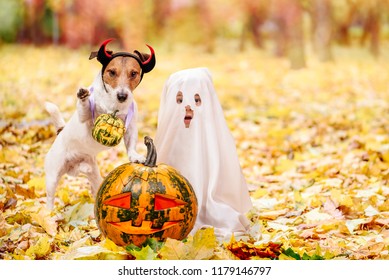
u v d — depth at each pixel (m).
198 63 21.81
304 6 22.64
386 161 7.82
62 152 5.36
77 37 24.11
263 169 7.98
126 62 4.78
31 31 25.39
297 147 9.05
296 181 7.19
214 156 5.13
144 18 24.80
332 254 4.60
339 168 7.57
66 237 5.16
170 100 5.23
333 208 5.76
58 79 16.31
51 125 10.09
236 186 5.26
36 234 5.08
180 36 26.12
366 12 25.28
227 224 5.00
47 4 24.78
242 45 26.08
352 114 11.98
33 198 6.32
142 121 11.50
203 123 5.20
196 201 4.81
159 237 4.61
